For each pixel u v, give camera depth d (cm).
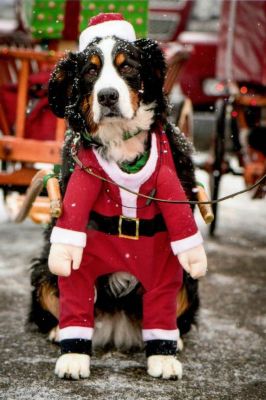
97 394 290
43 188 353
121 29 309
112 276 313
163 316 306
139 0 508
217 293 448
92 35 311
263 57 594
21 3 793
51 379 304
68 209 289
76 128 304
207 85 988
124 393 291
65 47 605
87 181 292
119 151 297
